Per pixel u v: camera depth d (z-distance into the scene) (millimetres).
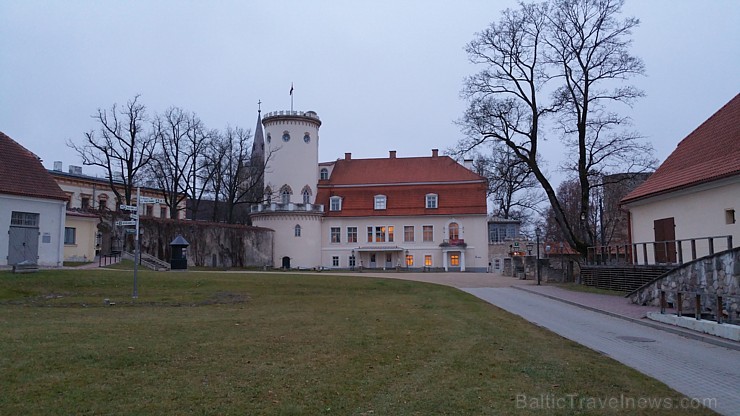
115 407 7047
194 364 9602
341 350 11266
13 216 30281
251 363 9805
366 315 18219
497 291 30734
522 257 45438
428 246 70000
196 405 7207
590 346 12852
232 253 60156
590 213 65250
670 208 27531
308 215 70000
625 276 27219
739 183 22141
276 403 7367
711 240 19750
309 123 73312
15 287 23156
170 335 12617
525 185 49750
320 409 7160
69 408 6953
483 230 69125
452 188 71625
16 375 8430
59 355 9891
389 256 70812
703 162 25812
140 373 8820
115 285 25688
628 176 36719
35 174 32312
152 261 44844
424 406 7367
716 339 13227
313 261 70188
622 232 70125
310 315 17969
